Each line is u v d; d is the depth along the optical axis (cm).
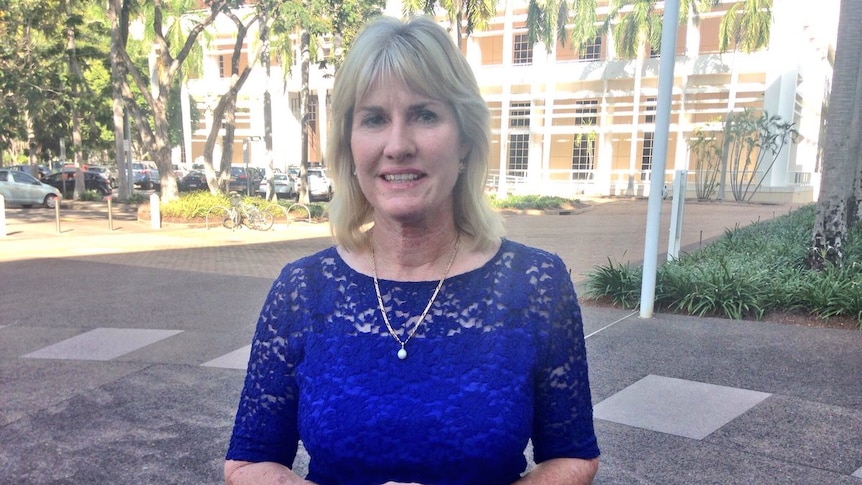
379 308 144
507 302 142
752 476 354
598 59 3906
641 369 533
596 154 4084
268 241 1557
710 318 710
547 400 143
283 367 149
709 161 3344
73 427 439
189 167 4078
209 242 1513
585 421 145
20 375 546
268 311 153
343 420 134
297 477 144
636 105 3581
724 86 3450
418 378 136
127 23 2009
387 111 146
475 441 130
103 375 545
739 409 446
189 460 390
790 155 3616
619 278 808
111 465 384
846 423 421
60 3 2195
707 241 1482
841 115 836
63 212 2319
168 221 1934
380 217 152
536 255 152
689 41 3488
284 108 4144
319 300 149
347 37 1789
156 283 962
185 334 673
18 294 879
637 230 1862
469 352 138
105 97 2811
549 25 3069
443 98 146
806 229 1325
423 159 144
